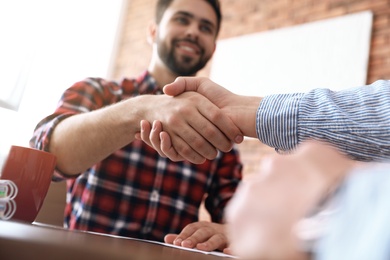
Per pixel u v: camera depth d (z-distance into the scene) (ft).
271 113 2.27
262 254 0.32
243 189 0.36
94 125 2.68
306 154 0.36
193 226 2.80
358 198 0.31
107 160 4.03
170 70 4.91
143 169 4.14
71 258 0.70
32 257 0.70
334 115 2.08
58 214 3.82
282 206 0.33
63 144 2.75
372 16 8.56
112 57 13.42
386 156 1.96
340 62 8.71
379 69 8.23
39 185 1.98
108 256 0.72
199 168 4.36
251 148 9.75
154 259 0.74
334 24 9.02
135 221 4.01
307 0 9.79
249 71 10.15
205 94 2.54
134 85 4.71
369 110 2.04
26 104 9.87
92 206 3.90
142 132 2.54
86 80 4.37
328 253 0.30
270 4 10.50
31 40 9.29
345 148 2.04
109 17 13.29
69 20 11.50
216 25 5.13
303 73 9.22
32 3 9.50
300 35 9.50
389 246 0.27
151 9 13.24
